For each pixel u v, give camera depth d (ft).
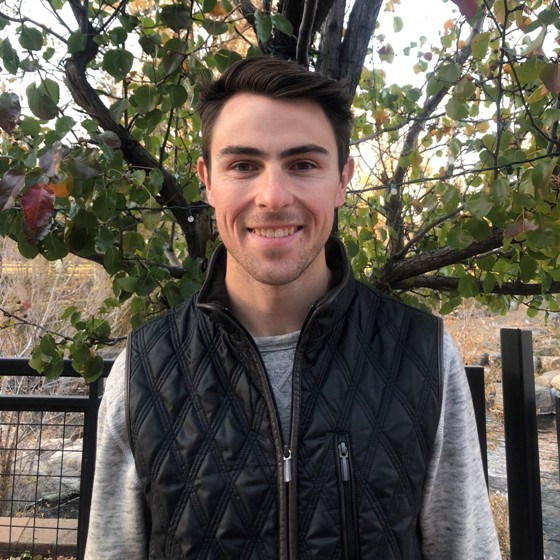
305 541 2.94
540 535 6.16
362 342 3.35
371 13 6.27
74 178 4.27
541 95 5.09
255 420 3.13
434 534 3.45
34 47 5.00
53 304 18.47
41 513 12.02
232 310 3.56
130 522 3.51
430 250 7.41
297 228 3.20
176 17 5.04
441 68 5.32
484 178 6.33
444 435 3.40
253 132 3.14
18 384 17.83
